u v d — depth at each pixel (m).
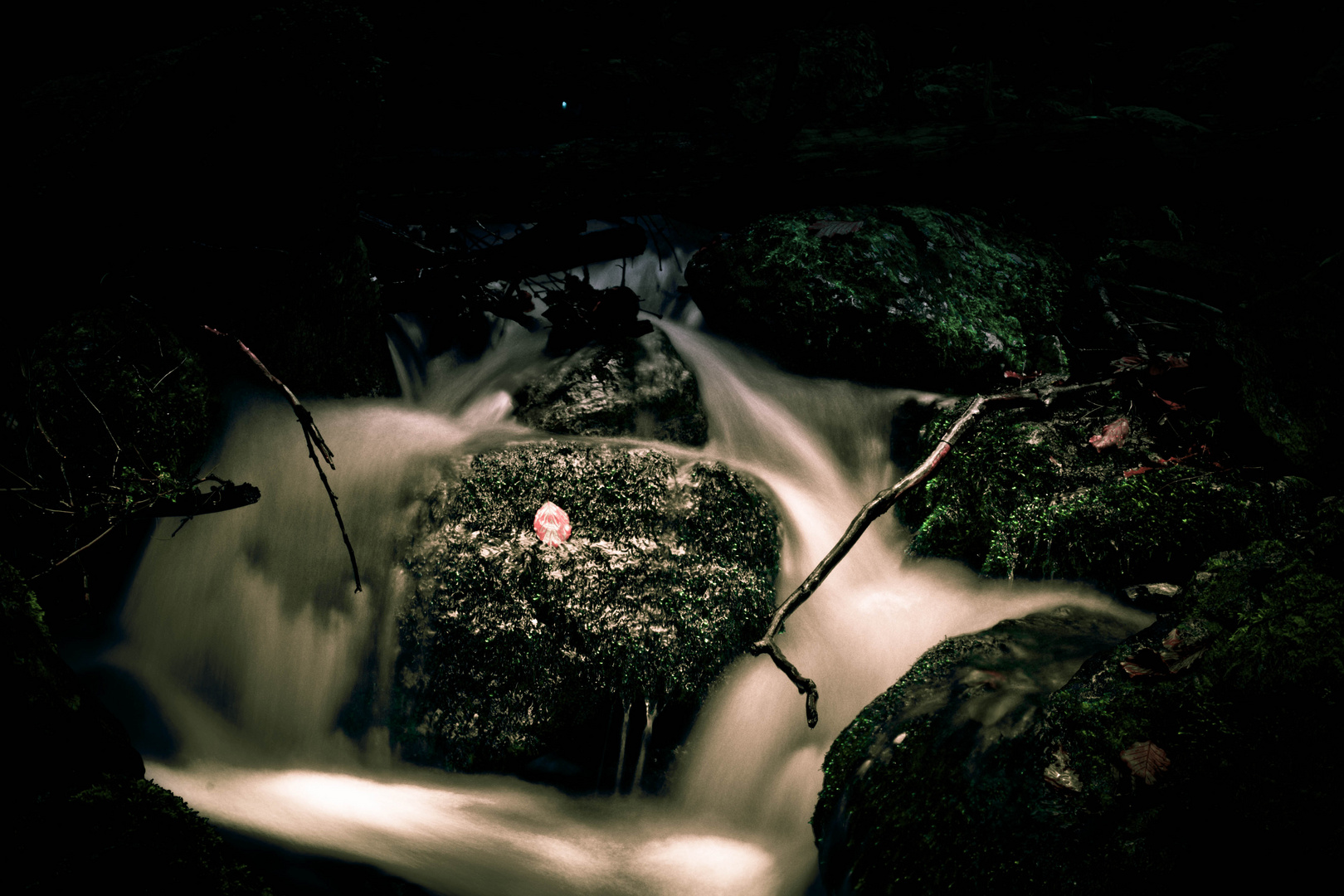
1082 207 2.94
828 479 2.40
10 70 2.41
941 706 1.79
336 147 2.16
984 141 2.79
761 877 1.88
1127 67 3.71
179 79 1.98
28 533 1.87
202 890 1.49
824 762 1.86
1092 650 1.85
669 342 2.44
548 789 1.99
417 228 2.57
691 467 2.19
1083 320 2.68
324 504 2.12
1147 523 2.03
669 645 2.03
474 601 2.04
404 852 1.77
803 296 2.46
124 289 2.00
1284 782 1.49
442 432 2.26
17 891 1.42
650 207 2.69
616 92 3.13
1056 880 1.54
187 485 1.91
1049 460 2.16
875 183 2.74
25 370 1.88
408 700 2.01
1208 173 2.91
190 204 2.03
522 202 2.59
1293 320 2.17
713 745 2.04
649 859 1.89
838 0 3.69
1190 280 2.81
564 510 2.12
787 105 2.74
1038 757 1.64
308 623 2.08
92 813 1.49
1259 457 2.09
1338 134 2.88
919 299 2.48
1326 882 1.43
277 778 1.94
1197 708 1.59
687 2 3.46
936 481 2.23
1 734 1.49
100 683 1.95
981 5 3.62
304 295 2.21
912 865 1.64
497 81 3.04
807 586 1.96
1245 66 3.62
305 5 2.11
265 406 2.17
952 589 2.14
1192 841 1.51
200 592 2.05
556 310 2.40
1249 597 1.68
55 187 1.91
